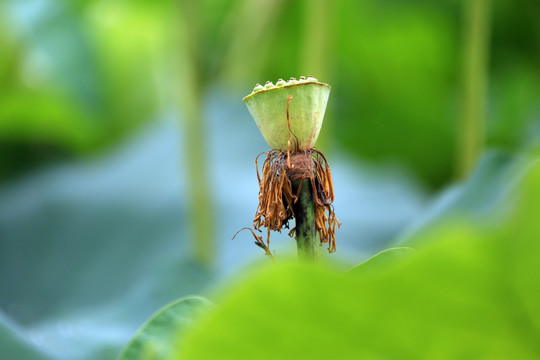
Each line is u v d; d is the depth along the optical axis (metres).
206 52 4.25
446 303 0.99
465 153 2.88
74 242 3.97
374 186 3.99
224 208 3.73
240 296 0.96
